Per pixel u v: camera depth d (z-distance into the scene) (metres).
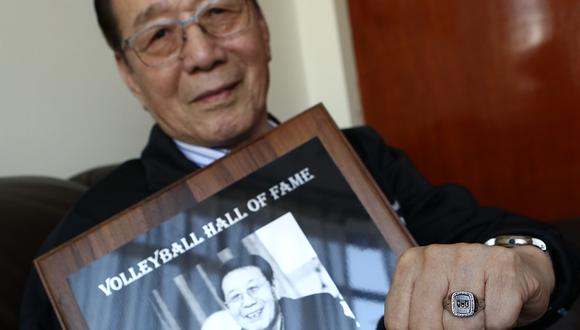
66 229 1.00
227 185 0.84
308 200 0.83
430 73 2.43
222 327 0.79
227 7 0.98
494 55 2.35
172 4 0.96
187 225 0.82
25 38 1.57
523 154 2.37
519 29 2.31
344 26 2.48
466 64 2.38
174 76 0.99
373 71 2.51
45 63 1.61
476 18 2.35
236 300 0.80
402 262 0.71
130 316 0.79
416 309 0.68
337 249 0.81
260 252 0.81
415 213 1.09
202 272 0.81
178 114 1.02
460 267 0.68
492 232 0.88
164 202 0.83
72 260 0.81
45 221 1.13
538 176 2.37
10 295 0.99
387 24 2.46
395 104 2.50
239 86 1.01
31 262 1.05
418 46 2.43
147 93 1.03
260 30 1.03
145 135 1.84
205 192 0.83
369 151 1.15
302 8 2.47
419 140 2.48
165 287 0.80
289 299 0.80
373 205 0.83
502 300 0.66
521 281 0.68
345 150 0.85
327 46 2.46
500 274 0.67
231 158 0.85
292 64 2.43
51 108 1.61
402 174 1.14
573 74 2.27
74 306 0.80
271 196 0.84
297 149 0.86
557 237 0.84
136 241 0.82
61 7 1.66
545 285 0.76
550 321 0.82
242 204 0.83
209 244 0.82
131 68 1.03
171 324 0.79
